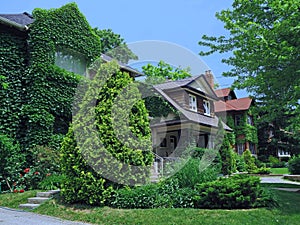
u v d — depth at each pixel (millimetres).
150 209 6465
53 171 10055
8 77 11078
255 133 31734
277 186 11656
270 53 7688
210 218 5699
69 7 13055
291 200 7543
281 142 33594
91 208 6789
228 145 16625
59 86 11984
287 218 5754
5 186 9836
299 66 7535
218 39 10250
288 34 7547
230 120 29016
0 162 9469
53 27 12148
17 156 10234
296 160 17281
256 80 8531
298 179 15773
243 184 6547
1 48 11094
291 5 7250
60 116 12172
